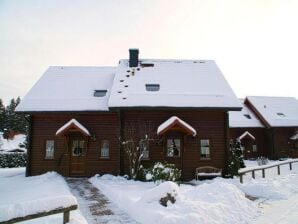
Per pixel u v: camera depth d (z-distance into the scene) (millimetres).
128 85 19516
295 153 32062
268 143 32656
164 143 17719
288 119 32875
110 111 18531
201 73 21578
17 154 28656
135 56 22484
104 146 18844
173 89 19328
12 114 64562
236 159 18000
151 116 18312
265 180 14898
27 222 6891
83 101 19156
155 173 13633
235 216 8258
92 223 7734
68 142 18484
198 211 7621
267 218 8391
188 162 17938
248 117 34719
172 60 23344
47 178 16797
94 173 18328
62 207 6133
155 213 7465
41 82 21328
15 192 12727
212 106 17734
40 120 18984
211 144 18297
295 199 11180
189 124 18359
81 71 23156
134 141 17922
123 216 8453
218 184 10320
